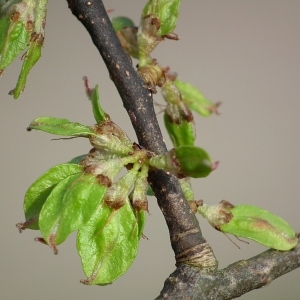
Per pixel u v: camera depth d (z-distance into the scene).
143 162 0.29
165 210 0.29
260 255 0.30
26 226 0.29
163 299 0.29
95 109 0.30
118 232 0.29
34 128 0.29
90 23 0.30
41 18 0.30
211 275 0.29
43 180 0.29
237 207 0.30
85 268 0.29
